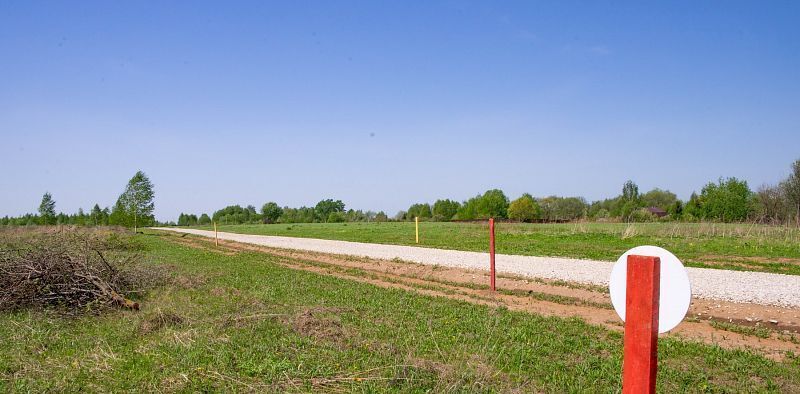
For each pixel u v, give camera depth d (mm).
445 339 8336
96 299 10961
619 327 9336
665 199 77000
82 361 7293
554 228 36781
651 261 3674
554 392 6055
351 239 33938
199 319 9711
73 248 12906
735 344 8258
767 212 38750
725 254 19328
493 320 9641
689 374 6680
